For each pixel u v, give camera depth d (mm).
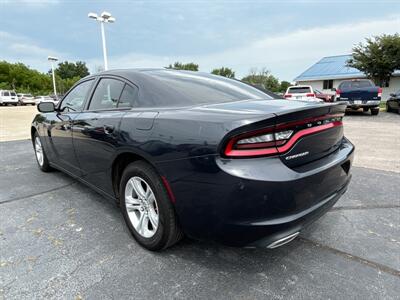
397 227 2582
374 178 3945
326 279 1893
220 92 2479
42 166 4301
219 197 1635
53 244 2332
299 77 30938
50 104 3637
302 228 1784
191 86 2471
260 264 2059
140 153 2033
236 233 1653
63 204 3135
